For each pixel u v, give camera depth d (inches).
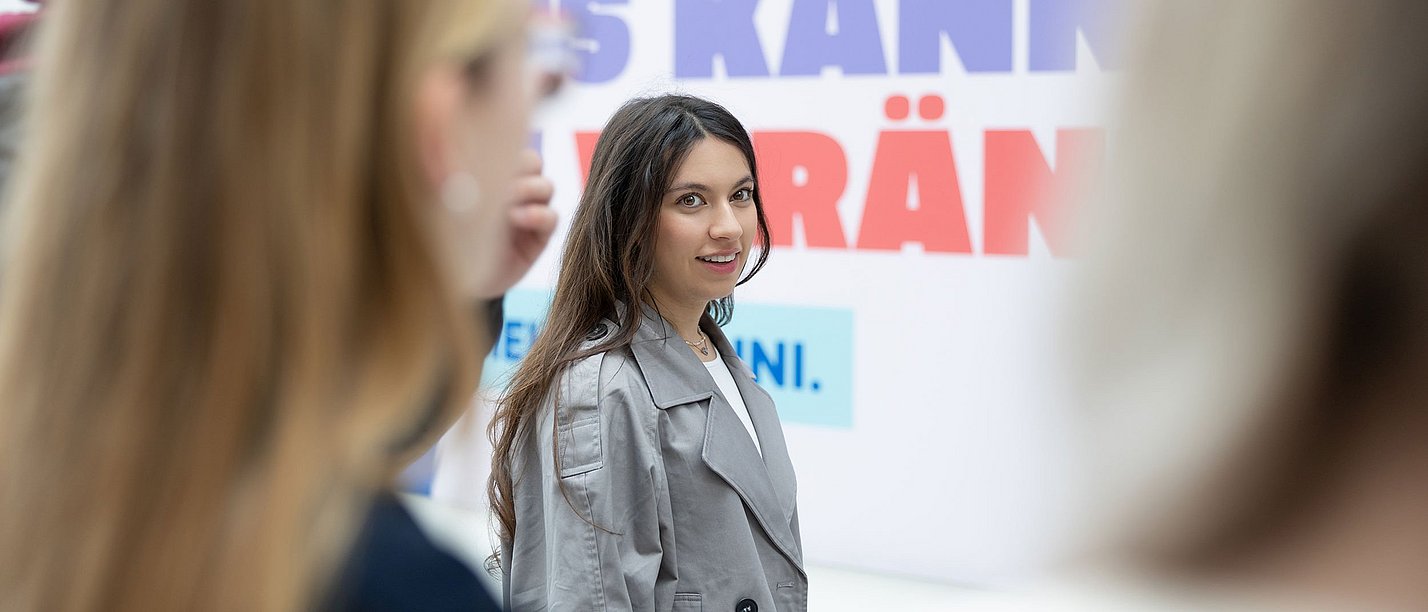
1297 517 7.8
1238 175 7.9
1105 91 8.5
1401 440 7.6
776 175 147.3
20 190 18.8
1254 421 7.8
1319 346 7.7
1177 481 8.0
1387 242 7.6
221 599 17.2
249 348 17.2
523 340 165.9
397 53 17.6
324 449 17.2
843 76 142.4
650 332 63.1
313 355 17.1
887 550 144.0
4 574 18.0
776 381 149.3
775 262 148.3
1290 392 7.7
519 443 64.1
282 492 16.9
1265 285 7.8
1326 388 7.7
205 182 17.3
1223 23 7.9
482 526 92.0
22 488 17.9
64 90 18.2
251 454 17.6
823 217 144.9
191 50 17.4
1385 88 7.6
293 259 17.1
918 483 141.9
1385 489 7.7
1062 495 8.5
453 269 18.6
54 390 17.7
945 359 139.5
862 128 141.9
